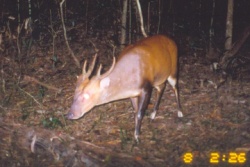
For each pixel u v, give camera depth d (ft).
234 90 17.01
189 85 17.46
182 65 19.26
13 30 21.01
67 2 24.23
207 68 19.12
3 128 13.62
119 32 22.65
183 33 23.36
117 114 15.15
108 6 23.79
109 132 14.08
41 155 12.46
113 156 12.70
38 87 16.78
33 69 18.25
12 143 12.84
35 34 21.02
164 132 14.17
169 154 13.00
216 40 23.50
